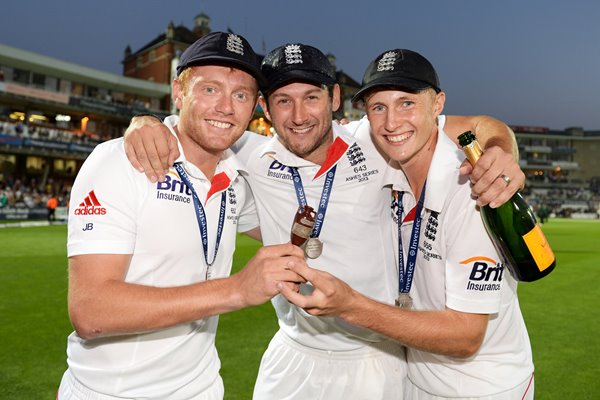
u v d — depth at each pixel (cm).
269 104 228
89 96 3988
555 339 486
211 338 196
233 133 173
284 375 259
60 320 524
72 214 158
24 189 2909
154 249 168
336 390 248
